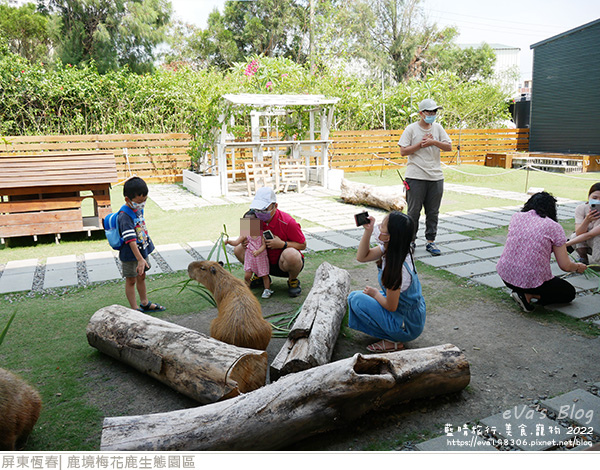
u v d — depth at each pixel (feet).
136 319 10.80
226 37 81.46
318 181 43.93
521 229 13.53
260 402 7.51
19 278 17.90
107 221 13.19
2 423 7.44
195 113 41.78
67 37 58.23
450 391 9.23
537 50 58.49
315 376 7.87
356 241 22.66
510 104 70.33
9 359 11.25
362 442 8.04
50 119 46.26
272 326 11.76
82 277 17.98
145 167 47.16
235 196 37.19
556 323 12.92
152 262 19.65
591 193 16.79
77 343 12.14
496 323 13.01
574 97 54.90
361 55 90.02
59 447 7.97
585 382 9.85
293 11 84.74
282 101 36.70
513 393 9.48
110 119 48.16
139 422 7.33
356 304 11.37
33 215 23.12
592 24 51.37
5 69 44.19
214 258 20.07
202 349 9.23
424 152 19.53
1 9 59.31
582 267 13.28
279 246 14.89
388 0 96.22
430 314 13.73
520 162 55.01
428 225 20.34
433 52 100.48
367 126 60.23
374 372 8.74
